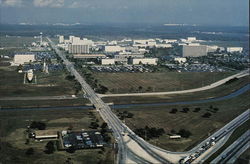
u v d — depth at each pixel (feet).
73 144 618.85
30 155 568.41
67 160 553.64
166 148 622.13
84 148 608.60
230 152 606.96
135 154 589.32
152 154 592.60
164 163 556.92
